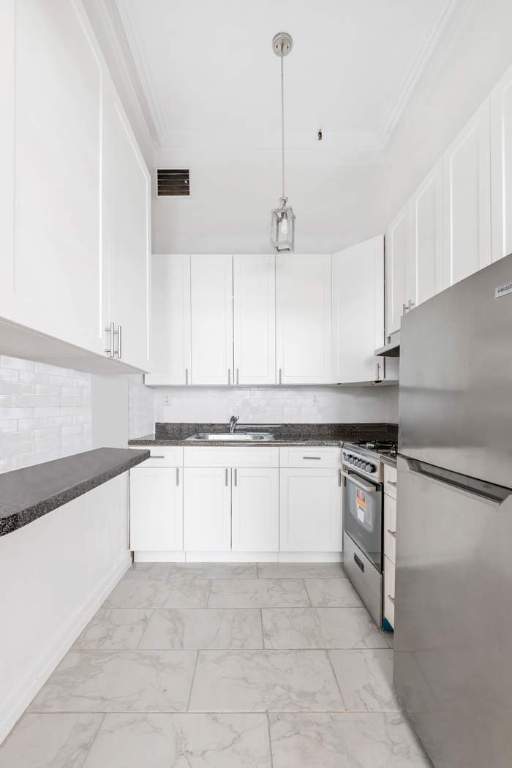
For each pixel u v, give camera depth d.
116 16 2.00
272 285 3.07
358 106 2.70
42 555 1.63
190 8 1.96
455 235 1.67
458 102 2.14
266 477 2.78
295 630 1.97
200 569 2.68
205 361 3.06
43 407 1.63
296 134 3.02
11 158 0.79
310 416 3.35
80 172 1.15
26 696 1.47
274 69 2.36
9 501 0.90
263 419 3.35
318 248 3.29
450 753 1.06
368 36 2.13
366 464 2.20
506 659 0.84
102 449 1.91
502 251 1.33
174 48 2.20
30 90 0.87
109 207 1.39
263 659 1.75
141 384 3.03
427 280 1.97
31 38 0.88
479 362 0.95
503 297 0.87
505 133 1.31
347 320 2.92
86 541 2.05
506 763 0.84
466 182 1.57
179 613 2.12
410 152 2.76
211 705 1.48
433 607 1.16
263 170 3.26
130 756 1.27
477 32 1.94
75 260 1.12
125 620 2.06
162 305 3.06
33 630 1.55
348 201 3.27
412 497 1.31
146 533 2.75
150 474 2.76
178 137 3.04
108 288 1.38
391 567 1.89
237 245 3.29
